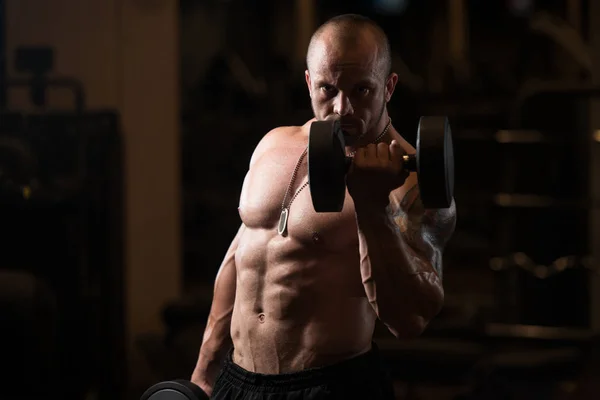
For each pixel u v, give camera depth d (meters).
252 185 2.54
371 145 2.10
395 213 2.26
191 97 8.77
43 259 4.86
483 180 8.90
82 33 6.50
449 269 8.81
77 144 5.08
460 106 8.42
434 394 5.21
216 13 9.59
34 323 3.88
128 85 6.57
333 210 2.06
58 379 4.38
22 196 4.72
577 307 5.82
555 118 5.84
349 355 2.41
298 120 7.96
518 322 5.88
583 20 6.91
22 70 5.34
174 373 5.80
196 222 8.44
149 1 6.56
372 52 2.23
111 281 5.01
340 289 2.39
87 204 4.93
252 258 2.49
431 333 5.66
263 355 2.46
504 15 10.45
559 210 5.72
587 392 4.85
